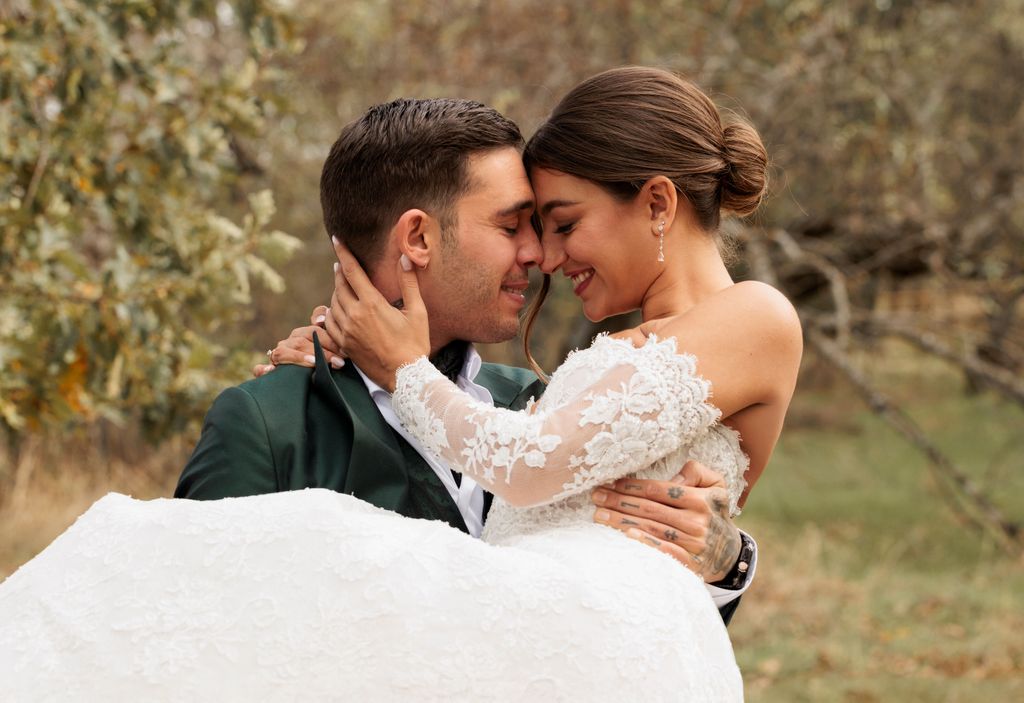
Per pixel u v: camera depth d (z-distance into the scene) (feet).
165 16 13.84
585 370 6.13
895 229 28.04
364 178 6.68
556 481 5.89
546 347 27.73
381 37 25.30
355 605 5.17
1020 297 27.22
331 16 24.88
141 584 5.30
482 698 5.12
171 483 25.25
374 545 5.32
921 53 28.22
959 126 28.68
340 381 6.57
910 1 26.76
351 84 26.00
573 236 6.58
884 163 26.30
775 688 18.17
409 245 6.60
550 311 27.20
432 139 6.58
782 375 6.26
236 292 13.39
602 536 5.92
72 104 13.26
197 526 5.42
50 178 13.08
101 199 13.79
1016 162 27.40
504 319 6.84
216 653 5.12
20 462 23.71
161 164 13.87
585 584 5.38
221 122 14.57
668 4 24.94
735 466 6.43
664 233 6.47
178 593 5.26
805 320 26.30
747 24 25.90
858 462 37.91
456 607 5.22
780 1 24.89
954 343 29.63
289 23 14.30
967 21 27.86
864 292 32.32
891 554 26.66
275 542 5.32
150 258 13.61
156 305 12.89
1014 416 40.14
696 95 6.66
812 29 25.76
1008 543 26.32
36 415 12.91
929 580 24.38
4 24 12.73
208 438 6.23
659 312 6.57
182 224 13.84
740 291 6.29
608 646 5.26
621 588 5.46
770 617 21.79
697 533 6.06
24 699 5.07
